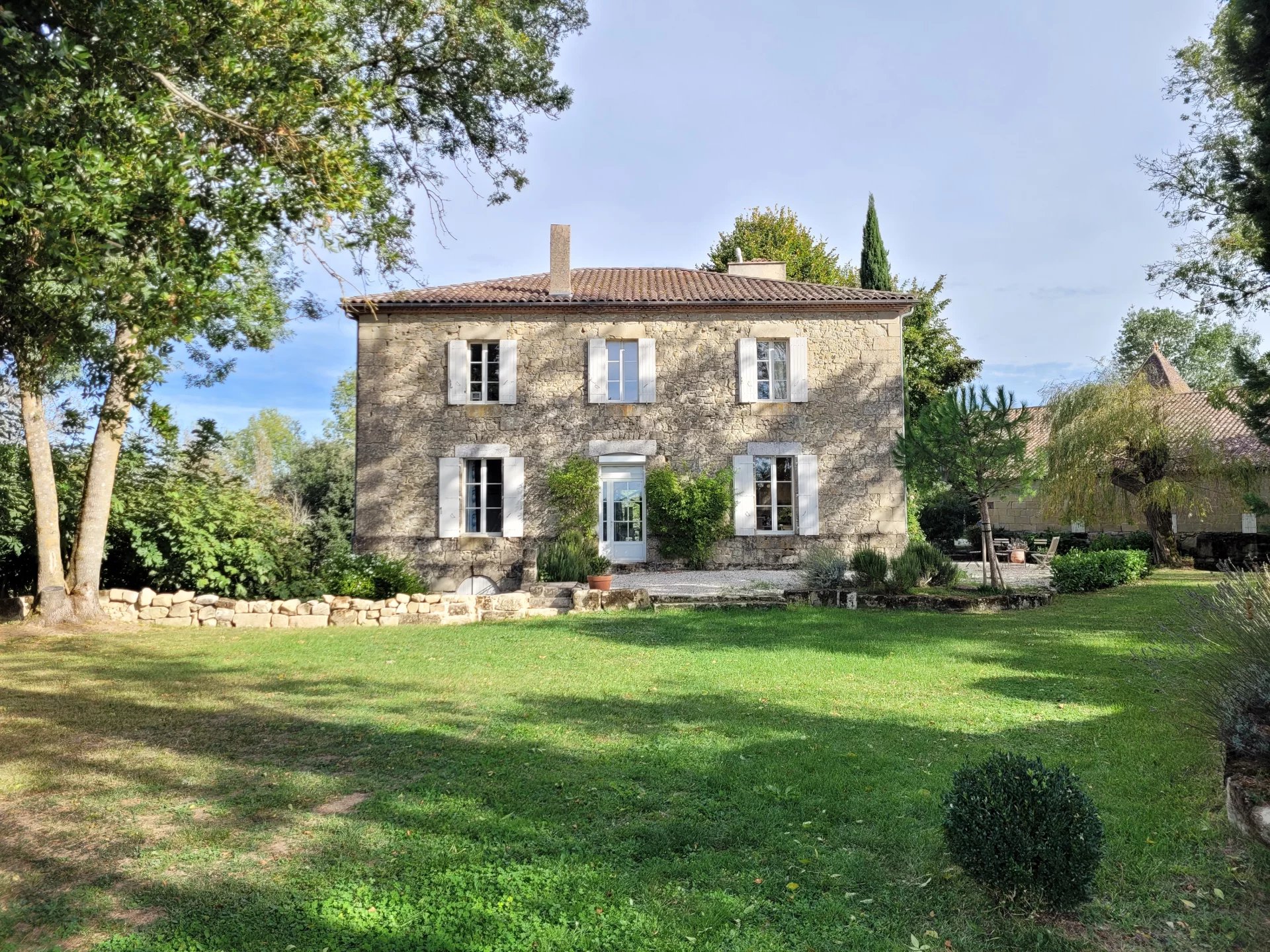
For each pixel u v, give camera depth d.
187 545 12.32
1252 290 18.70
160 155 5.66
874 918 3.27
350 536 22.36
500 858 3.78
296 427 51.38
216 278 6.07
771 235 28.92
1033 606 12.27
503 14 10.79
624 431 17.53
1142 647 8.76
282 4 6.33
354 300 17.28
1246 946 3.04
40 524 11.50
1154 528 19.45
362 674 8.08
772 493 17.62
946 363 27.62
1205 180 19.17
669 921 3.23
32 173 4.64
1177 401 20.28
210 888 3.51
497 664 8.48
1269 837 3.61
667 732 5.78
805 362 17.56
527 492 17.45
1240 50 8.31
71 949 3.06
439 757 5.27
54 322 5.71
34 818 4.32
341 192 6.49
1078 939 3.11
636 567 17.30
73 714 6.54
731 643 9.50
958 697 6.79
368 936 3.14
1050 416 19.36
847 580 13.37
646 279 19.72
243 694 7.28
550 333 17.67
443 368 17.62
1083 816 3.28
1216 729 4.89
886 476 17.44
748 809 4.30
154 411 7.82
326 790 4.69
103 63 5.73
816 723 5.96
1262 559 18.27
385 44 10.61
